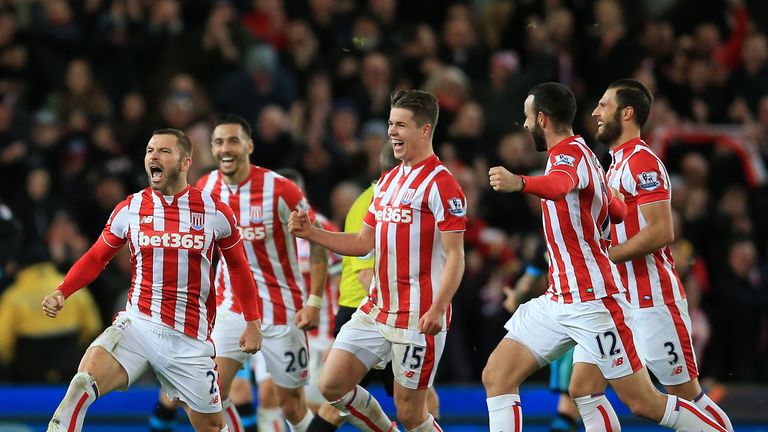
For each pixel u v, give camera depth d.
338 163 40.66
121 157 41.66
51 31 44.88
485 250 36.97
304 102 44.19
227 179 25.77
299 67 44.94
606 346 21.67
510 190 20.08
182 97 41.88
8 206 39.62
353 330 22.95
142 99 43.81
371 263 25.66
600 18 44.25
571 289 21.83
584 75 43.62
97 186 39.81
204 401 22.14
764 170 42.09
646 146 23.22
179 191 21.95
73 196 39.97
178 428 32.00
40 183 39.50
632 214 23.31
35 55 44.66
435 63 43.78
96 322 35.84
